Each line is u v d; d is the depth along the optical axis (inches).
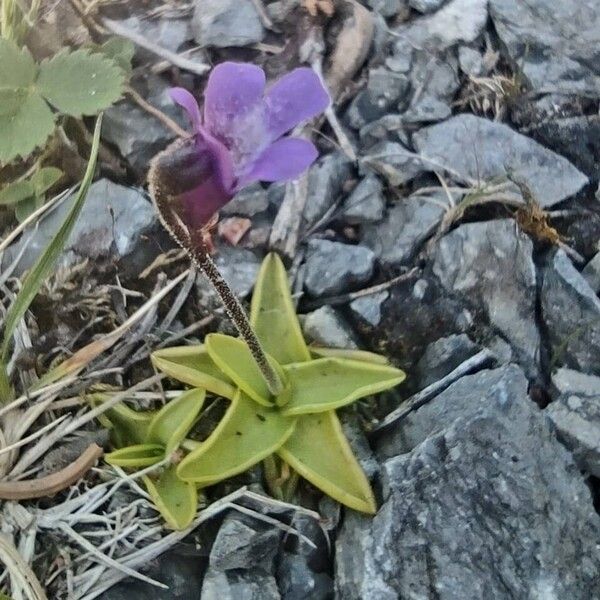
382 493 6.4
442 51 8.2
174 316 7.2
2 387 6.7
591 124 7.8
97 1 8.2
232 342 6.8
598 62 8.1
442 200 7.5
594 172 7.7
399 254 7.4
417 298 7.3
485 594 6.0
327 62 8.0
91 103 6.9
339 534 6.5
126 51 7.8
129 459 6.5
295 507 6.5
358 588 6.1
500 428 6.3
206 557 6.5
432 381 7.0
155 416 6.7
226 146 4.7
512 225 7.3
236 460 6.4
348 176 7.7
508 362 6.9
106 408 6.6
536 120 7.9
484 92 8.0
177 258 7.3
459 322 7.1
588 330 6.9
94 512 6.5
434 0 8.3
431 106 7.9
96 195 7.4
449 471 6.3
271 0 8.2
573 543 6.1
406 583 6.1
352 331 7.2
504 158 7.7
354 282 7.3
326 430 6.6
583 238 7.4
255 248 7.4
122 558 6.3
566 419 6.6
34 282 6.4
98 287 7.2
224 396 6.7
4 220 7.6
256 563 6.4
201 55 8.1
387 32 8.2
